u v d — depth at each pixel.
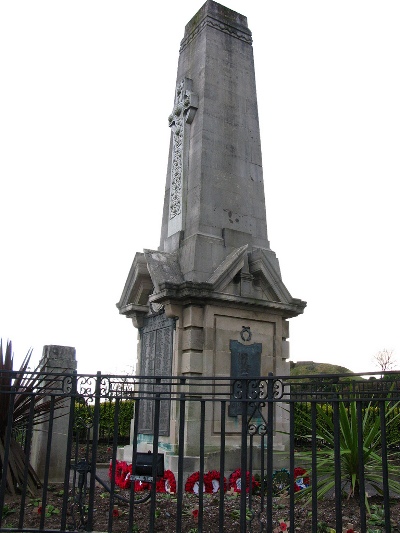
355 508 7.54
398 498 8.35
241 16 15.41
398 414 8.58
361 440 4.82
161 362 12.41
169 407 11.63
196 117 13.95
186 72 15.07
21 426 8.91
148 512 7.41
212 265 12.57
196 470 10.55
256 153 14.39
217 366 11.70
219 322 11.95
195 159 13.58
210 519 7.09
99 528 6.42
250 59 15.13
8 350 9.56
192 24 15.41
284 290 12.81
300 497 7.84
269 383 5.36
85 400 6.39
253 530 6.51
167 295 11.72
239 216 13.53
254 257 12.73
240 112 14.39
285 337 13.01
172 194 14.21
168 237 13.84
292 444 5.18
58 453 10.02
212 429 11.27
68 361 10.30
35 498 8.06
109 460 14.30
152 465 5.60
